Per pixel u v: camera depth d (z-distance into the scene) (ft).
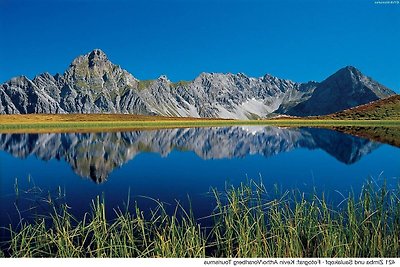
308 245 18.24
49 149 75.36
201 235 20.59
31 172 43.98
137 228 20.11
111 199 30.01
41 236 18.65
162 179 37.88
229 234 18.28
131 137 108.27
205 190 32.09
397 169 37.91
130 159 57.62
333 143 79.00
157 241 18.17
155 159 56.59
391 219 19.03
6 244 19.99
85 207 27.27
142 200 29.43
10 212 24.53
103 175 41.70
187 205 26.96
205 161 52.29
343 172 37.83
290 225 17.97
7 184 35.09
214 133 127.34
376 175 34.09
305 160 50.49
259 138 101.19
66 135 113.91
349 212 18.29
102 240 17.95
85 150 74.13
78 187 34.06
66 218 18.76
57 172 44.16
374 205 19.22
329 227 17.93
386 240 18.26
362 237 18.61
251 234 18.74
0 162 53.57
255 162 49.49
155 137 109.19
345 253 17.75
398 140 80.33
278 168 43.24
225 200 23.07
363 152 59.67
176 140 98.32
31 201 27.43
